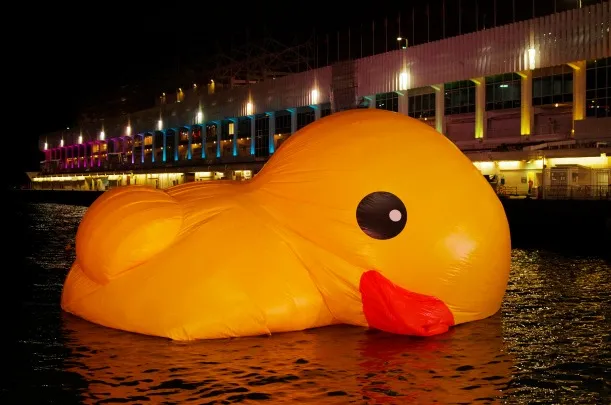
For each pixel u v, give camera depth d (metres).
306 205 9.55
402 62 45.84
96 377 7.77
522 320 10.78
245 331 9.19
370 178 9.40
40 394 7.28
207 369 7.94
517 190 38.03
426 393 7.17
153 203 9.84
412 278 9.28
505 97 40.75
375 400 6.95
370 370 7.91
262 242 9.46
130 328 9.58
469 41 41.28
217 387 7.34
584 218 25.30
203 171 66.88
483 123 41.84
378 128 9.95
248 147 65.25
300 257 9.51
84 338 9.45
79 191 79.31
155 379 7.63
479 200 9.66
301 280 9.45
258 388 7.30
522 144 37.97
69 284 11.03
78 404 6.95
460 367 8.06
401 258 9.20
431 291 9.40
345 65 49.97
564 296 13.29
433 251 9.21
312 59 64.12
